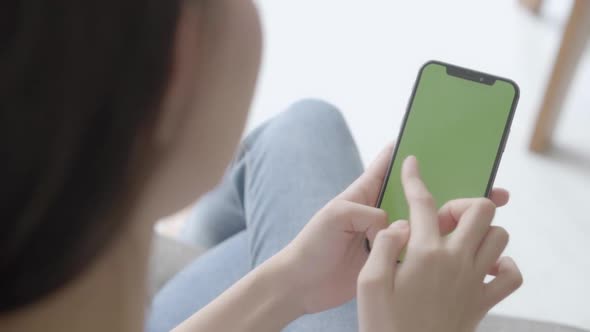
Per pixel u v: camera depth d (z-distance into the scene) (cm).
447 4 211
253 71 29
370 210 52
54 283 23
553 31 202
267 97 178
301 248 55
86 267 24
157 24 21
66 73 20
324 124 94
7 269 23
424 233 44
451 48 195
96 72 20
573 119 174
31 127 20
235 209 103
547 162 160
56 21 20
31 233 22
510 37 199
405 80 185
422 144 63
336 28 201
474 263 43
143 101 22
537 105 174
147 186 26
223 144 30
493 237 44
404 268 43
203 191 31
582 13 141
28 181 21
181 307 83
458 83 64
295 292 55
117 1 20
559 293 134
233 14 27
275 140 91
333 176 86
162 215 30
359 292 43
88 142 21
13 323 25
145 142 24
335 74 186
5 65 20
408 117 64
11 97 20
